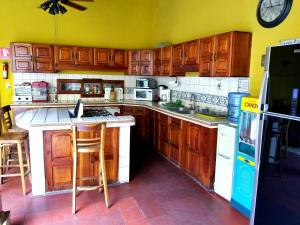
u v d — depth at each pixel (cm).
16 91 498
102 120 313
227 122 317
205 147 330
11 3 497
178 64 442
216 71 340
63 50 506
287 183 202
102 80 579
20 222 250
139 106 530
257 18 307
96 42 568
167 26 542
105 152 329
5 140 298
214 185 324
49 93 541
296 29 262
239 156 278
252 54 319
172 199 304
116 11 575
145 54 553
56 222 252
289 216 203
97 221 255
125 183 344
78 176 318
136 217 265
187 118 363
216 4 384
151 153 477
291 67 189
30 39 517
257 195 231
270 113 209
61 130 302
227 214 274
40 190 304
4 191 313
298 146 190
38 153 297
